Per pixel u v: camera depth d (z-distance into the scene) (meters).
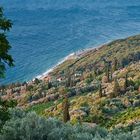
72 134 26.09
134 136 27.41
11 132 25.80
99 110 178.38
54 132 26.19
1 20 22.52
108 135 26.55
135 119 134.88
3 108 23.16
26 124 26.72
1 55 22.42
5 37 22.64
